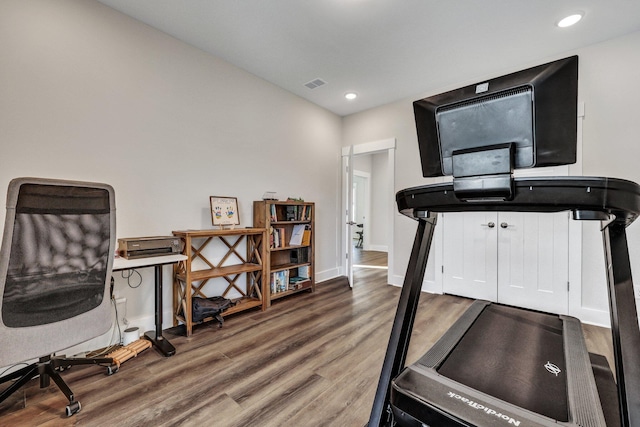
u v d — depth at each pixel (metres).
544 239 2.92
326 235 4.39
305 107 3.99
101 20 2.20
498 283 3.18
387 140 4.09
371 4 2.18
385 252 7.27
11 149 1.85
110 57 2.25
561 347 1.39
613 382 1.31
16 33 1.86
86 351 2.14
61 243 1.46
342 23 2.41
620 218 0.78
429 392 0.99
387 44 2.70
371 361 1.99
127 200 2.34
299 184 3.92
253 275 3.18
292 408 1.52
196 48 2.78
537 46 2.70
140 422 1.41
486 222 3.26
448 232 3.53
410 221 3.88
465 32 2.51
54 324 1.44
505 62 3.00
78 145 2.10
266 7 2.23
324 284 4.11
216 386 1.70
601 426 0.82
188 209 2.73
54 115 2.00
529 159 0.75
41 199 1.39
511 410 0.90
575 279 2.75
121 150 2.31
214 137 2.94
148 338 2.27
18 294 1.34
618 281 0.81
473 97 0.80
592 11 2.22
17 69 1.86
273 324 2.63
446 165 0.88
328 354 2.08
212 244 2.95
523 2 2.14
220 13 2.30
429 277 3.68
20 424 1.39
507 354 1.31
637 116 2.45
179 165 2.67
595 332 2.44
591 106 2.64
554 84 0.70
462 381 1.07
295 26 2.45
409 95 3.84
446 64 3.05
